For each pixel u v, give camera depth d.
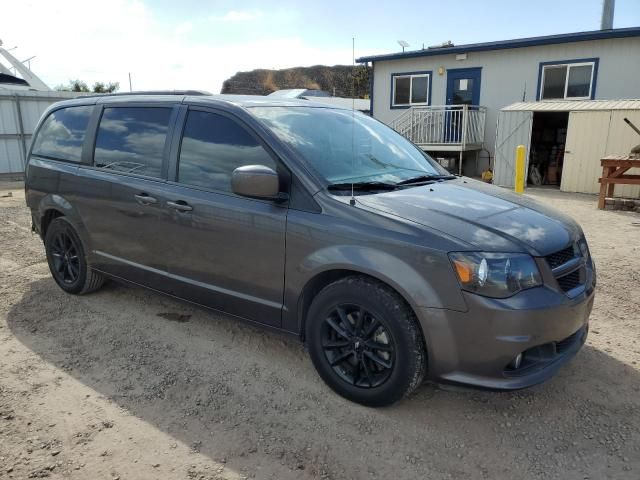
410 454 2.71
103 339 4.04
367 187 3.31
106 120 4.47
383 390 2.96
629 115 12.14
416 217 2.92
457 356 2.75
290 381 3.42
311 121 3.79
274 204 3.28
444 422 2.97
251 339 4.04
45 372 3.54
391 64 18.31
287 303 3.29
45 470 2.57
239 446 2.78
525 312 2.64
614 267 5.86
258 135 3.43
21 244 7.02
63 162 4.73
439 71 17.30
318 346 3.22
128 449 2.75
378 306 2.88
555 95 15.52
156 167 3.97
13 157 16.44
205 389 3.33
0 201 11.14
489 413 3.06
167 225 3.83
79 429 2.91
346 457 2.69
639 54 14.03
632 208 9.89
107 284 5.25
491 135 16.77
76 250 4.74
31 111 16.50
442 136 16.89
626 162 9.78
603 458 2.66
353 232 2.96
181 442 2.81
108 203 4.25
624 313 4.52
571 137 12.94
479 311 2.65
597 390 3.28
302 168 3.24
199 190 3.67
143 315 4.50
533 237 2.88
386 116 18.78
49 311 4.59
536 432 2.88
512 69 16.02
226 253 3.52
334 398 3.22
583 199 11.76
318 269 3.06
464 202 3.25
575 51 14.89
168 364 3.65
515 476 2.55
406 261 2.78
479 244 2.72
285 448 2.76
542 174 15.23
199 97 3.89
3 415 3.03
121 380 3.44
